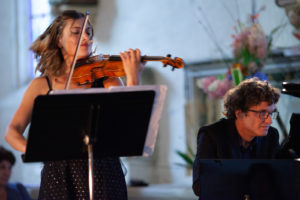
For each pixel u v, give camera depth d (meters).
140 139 3.31
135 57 3.42
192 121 8.32
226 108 4.05
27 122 3.63
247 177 3.24
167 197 7.86
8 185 6.47
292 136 3.73
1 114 10.59
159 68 8.77
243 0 7.79
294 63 7.12
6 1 10.87
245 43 5.39
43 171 3.57
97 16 9.73
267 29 7.39
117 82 3.79
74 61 3.57
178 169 8.29
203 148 3.93
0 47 10.79
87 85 3.72
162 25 8.89
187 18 8.57
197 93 8.30
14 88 10.72
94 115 3.13
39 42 3.77
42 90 3.65
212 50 8.17
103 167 3.51
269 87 3.86
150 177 8.52
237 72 5.30
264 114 3.80
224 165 3.26
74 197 3.47
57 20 3.73
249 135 3.94
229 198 3.26
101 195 3.48
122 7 9.43
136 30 9.25
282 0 7.24
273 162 3.21
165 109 8.65
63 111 3.07
